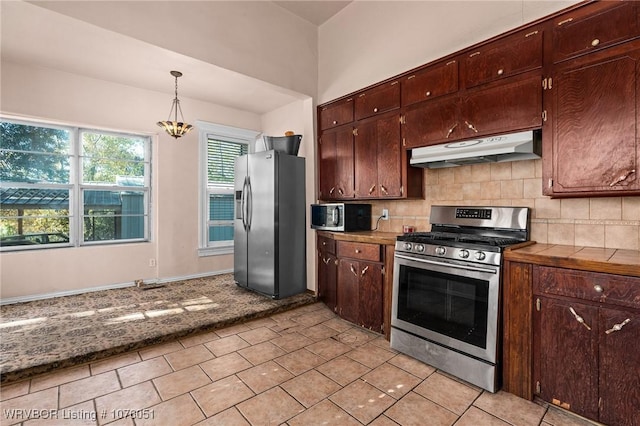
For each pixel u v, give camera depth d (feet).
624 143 5.59
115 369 7.13
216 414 5.61
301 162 12.34
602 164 5.82
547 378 5.67
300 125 14.99
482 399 6.01
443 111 8.24
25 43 9.68
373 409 5.74
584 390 5.24
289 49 11.44
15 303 11.08
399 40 9.62
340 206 10.53
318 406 5.84
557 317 5.52
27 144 11.74
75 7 7.09
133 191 14.03
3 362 6.91
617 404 4.91
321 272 11.73
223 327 9.52
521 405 5.82
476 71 7.60
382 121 9.79
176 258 14.60
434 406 5.82
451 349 6.84
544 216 7.38
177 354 7.85
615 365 4.91
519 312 6.00
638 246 6.21
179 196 14.69
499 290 6.20
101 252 12.84
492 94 7.30
